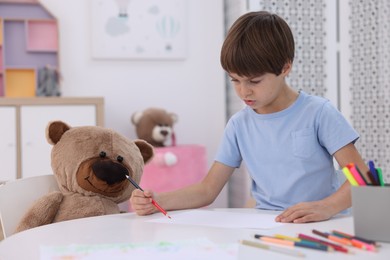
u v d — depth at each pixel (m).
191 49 2.91
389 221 0.75
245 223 0.92
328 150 1.16
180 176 2.51
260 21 1.03
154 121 2.60
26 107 2.34
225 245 0.74
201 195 1.18
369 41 2.42
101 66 2.77
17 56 2.65
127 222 0.94
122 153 1.39
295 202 1.19
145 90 2.84
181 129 2.90
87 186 1.33
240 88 1.05
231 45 1.01
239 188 2.72
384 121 2.38
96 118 2.44
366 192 0.76
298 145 1.18
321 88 2.51
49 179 1.38
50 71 2.62
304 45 2.48
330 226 0.88
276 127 1.21
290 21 2.47
